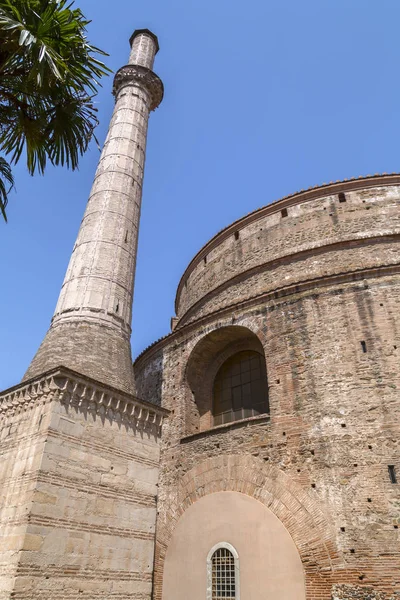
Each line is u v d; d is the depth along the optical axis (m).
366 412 17.17
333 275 20.55
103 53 12.48
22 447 15.23
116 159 28.30
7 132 12.65
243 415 22.03
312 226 25.80
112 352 19.77
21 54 11.12
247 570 16.72
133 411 17.81
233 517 18.09
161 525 20.11
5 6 10.55
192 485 20.14
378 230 23.94
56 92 12.24
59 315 20.84
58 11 11.41
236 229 29.92
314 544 15.82
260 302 22.11
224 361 24.20
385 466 15.95
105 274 22.38
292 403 18.77
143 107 33.28
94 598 14.08
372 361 18.06
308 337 19.81
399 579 14.12
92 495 15.27
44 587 12.92
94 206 25.50
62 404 15.58
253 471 18.50
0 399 17.22
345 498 16.00
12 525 13.56
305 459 17.38
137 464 17.19
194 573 17.89
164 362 25.20
